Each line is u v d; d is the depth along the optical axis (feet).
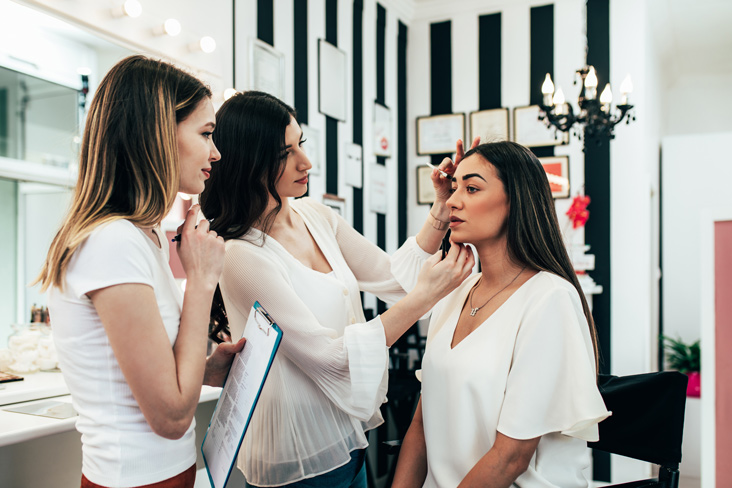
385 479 9.03
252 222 4.12
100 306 2.81
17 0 5.93
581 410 3.30
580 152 13.87
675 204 18.53
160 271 3.15
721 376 8.34
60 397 5.50
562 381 3.45
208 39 8.03
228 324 4.82
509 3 14.65
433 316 4.44
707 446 8.39
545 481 3.52
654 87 16.85
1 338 6.05
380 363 3.65
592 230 13.73
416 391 9.91
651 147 15.61
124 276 2.81
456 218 3.80
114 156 3.02
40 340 6.16
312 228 4.62
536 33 14.40
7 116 5.97
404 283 4.65
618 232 13.52
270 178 4.10
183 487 3.14
